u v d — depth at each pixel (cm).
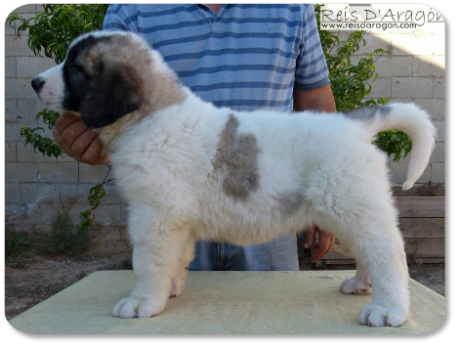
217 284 113
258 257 130
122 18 119
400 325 86
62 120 103
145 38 118
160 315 92
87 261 255
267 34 118
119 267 244
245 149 95
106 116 93
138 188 94
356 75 193
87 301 102
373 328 85
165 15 119
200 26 118
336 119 96
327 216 92
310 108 131
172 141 94
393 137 179
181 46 118
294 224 96
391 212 91
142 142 95
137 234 94
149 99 96
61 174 268
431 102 260
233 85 118
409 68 258
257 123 97
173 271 96
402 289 88
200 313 93
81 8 176
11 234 265
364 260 90
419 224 234
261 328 85
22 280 223
